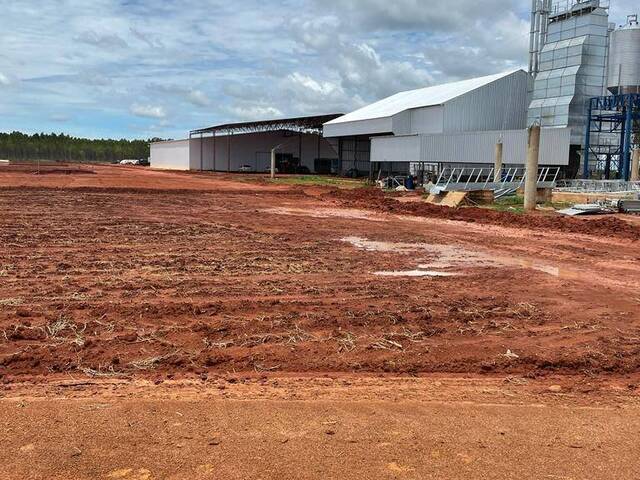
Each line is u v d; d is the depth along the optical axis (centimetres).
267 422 418
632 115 3494
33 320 664
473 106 4725
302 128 7738
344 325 670
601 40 4012
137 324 658
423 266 1059
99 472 342
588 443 396
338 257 1134
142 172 6138
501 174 3488
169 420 418
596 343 627
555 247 1322
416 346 607
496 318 715
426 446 384
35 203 2122
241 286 856
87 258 1059
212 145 8038
